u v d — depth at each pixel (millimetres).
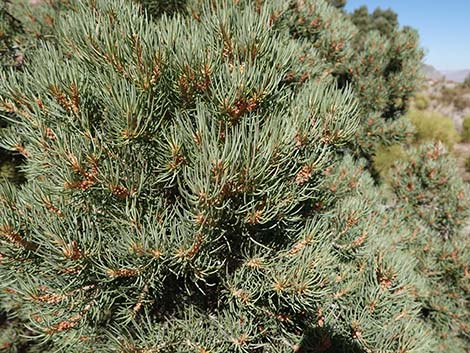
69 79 343
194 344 396
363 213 505
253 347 427
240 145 320
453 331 926
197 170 322
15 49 828
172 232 350
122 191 358
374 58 1247
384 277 498
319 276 384
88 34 350
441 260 917
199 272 377
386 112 1458
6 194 402
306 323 466
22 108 384
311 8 907
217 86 345
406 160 1142
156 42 347
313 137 380
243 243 419
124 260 358
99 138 358
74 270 346
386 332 463
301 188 417
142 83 346
